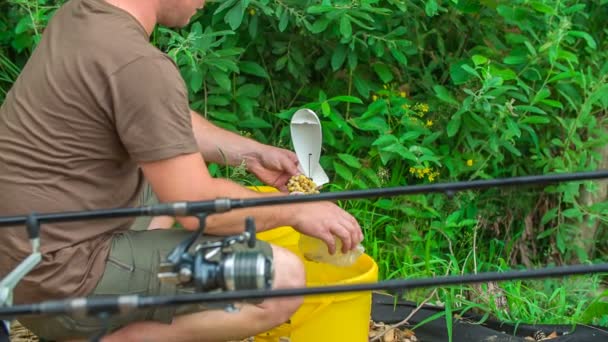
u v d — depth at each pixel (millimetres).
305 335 3057
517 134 4055
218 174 4031
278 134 4457
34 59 2635
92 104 2498
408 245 4191
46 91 2537
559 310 3832
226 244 2074
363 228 4180
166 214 2076
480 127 4238
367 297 3090
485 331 3605
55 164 2547
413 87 4527
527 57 4238
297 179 3197
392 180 4285
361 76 4426
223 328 2760
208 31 3908
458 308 3789
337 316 3014
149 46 2512
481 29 4508
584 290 4070
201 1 2809
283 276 2717
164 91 2461
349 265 3102
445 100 4191
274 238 3496
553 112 4453
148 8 2637
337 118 4086
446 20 4473
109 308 1822
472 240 4277
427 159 4000
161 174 2496
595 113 4602
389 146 4008
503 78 4113
